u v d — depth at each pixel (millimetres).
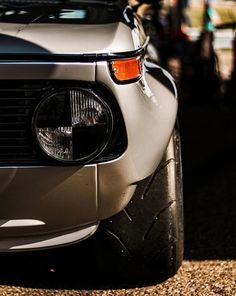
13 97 2551
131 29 2891
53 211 2676
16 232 2715
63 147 2570
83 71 2537
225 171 5238
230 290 3057
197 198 4512
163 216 2920
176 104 2918
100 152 2588
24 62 2521
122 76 2592
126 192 2715
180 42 7930
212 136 6301
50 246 2766
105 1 3551
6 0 3518
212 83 7824
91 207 2689
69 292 3047
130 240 2934
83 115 2562
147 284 3113
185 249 3582
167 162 2936
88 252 3449
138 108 2635
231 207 4305
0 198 2637
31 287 3102
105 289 3068
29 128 2561
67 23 2844
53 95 2547
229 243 3674
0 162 2592
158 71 3051
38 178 2600
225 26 8344
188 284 3113
